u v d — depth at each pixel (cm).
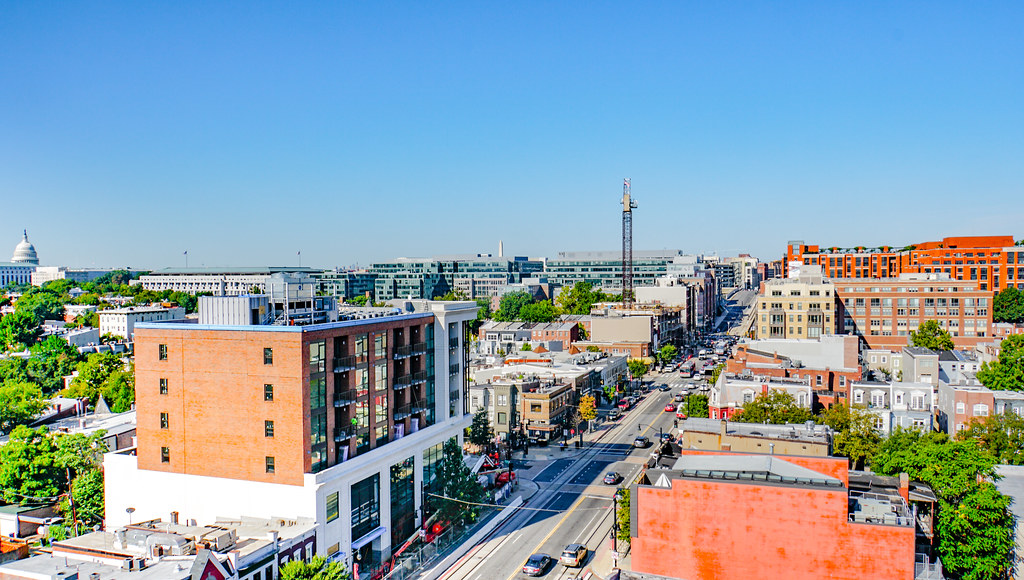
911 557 5438
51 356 19825
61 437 9662
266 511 7506
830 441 8194
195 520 7631
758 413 10644
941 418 11988
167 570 6056
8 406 13500
